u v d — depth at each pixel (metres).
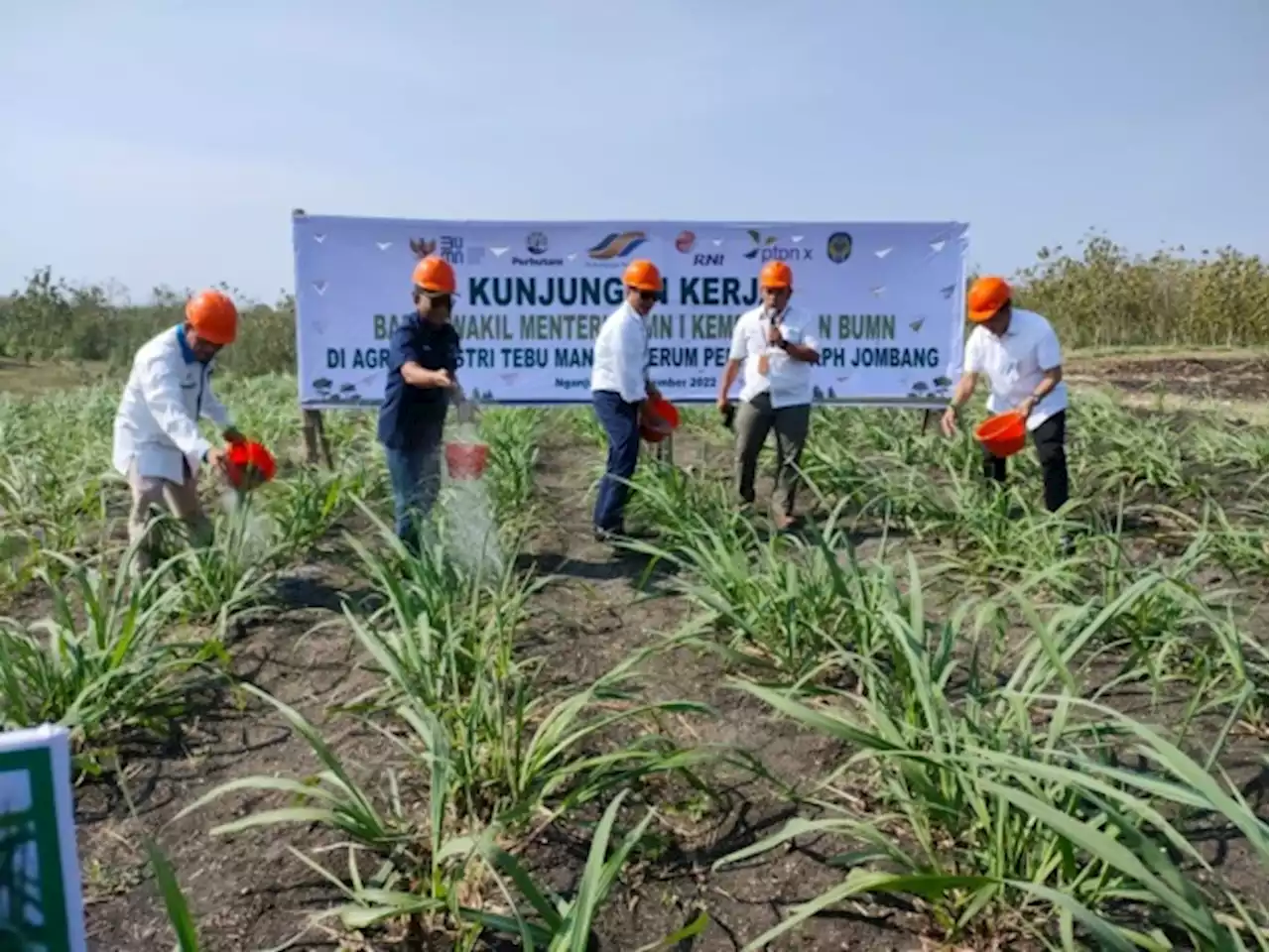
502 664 4.11
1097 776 3.24
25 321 26.28
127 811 3.60
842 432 10.51
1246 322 26.69
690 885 3.16
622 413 6.77
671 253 9.80
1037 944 2.80
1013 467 8.59
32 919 1.72
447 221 9.58
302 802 3.57
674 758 3.30
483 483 6.73
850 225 9.83
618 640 5.17
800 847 3.31
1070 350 26.48
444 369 6.19
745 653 4.69
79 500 7.61
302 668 4.79
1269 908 2.93
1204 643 4.67
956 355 10.03
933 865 2.96
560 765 3.70
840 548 6.75
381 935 2.92
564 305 9.80
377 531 7.34
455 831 3.34
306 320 9.52
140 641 4.29
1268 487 8.37
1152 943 2.49
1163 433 9.23
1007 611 5.32
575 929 2.41
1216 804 2.26
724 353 9.94
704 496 7.17
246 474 5.45
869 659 3.64
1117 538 4.86
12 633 4.46
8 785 1.69
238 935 2.94
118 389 15.59
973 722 3.24
